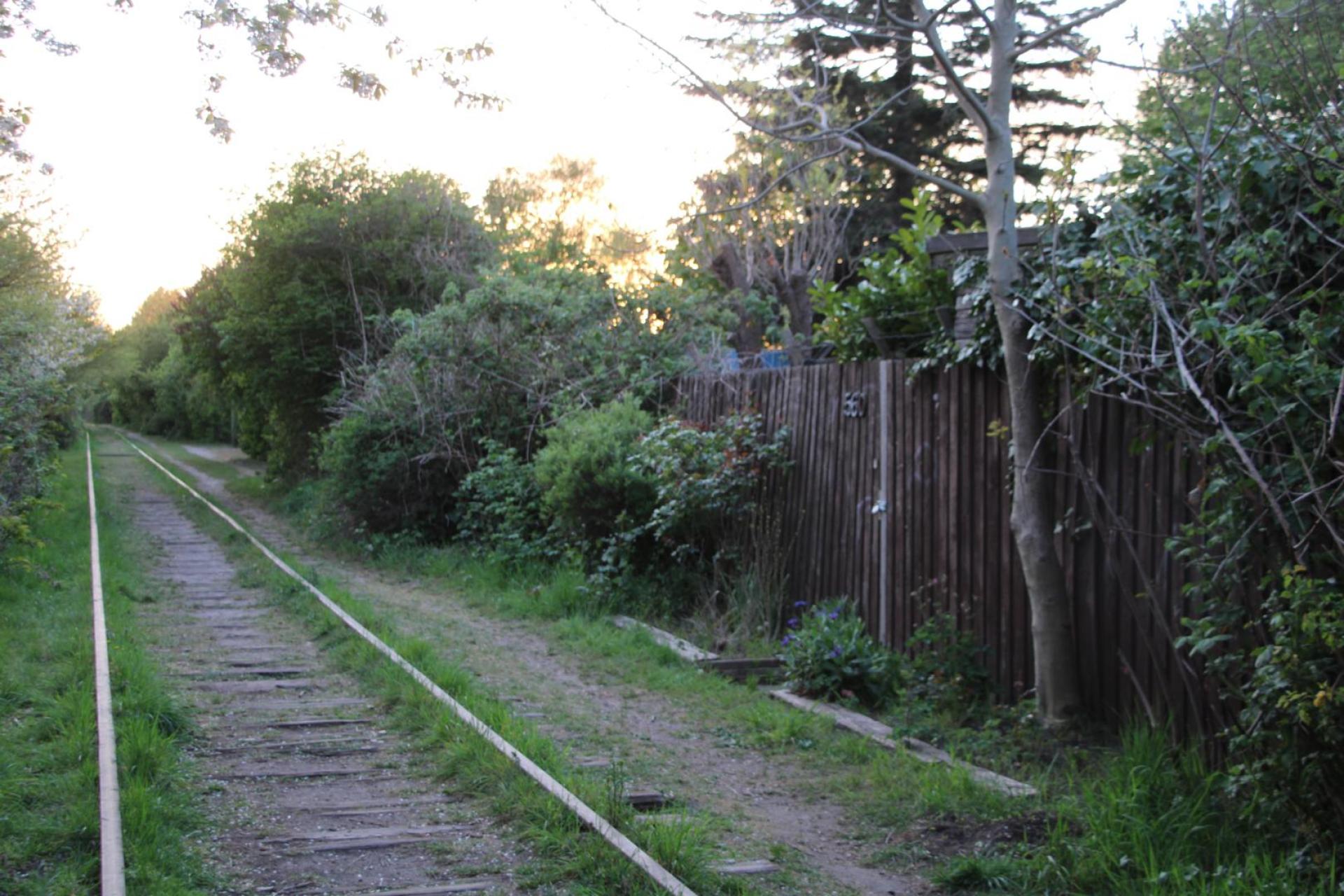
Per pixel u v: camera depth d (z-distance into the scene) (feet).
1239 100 16.35
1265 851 16.05
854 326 33.22
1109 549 21.59
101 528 60.59
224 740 22.74
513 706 26.73
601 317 54.39
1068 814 18.19
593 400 51.67
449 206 83.15
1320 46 17.44
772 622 34.12
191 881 15.19
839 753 23.22
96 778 18.38
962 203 68.03
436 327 57.77
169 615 37.50
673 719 26.30
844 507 31.89
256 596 42.47
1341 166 16.16
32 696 24.06
